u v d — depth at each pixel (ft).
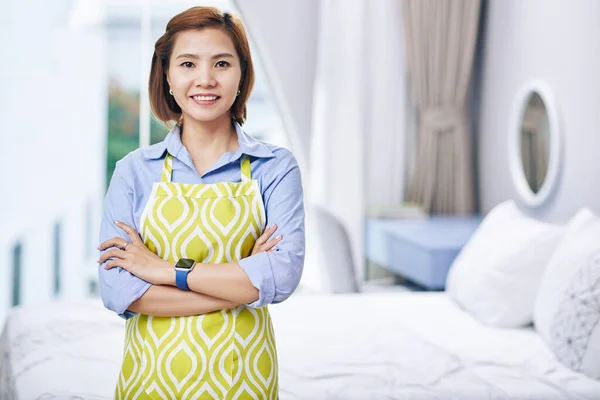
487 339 8.76
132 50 23.72
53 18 17.17
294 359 7.86
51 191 16.78
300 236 5.24
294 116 14.60
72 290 18.44
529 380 7.34
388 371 7.50
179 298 4.99
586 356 7.46
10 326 9.11
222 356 4.99
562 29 10.89
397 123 14.89
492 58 13.92
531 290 9.18
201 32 5.08
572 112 10.45
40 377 7.20
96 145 19.63
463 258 10.50
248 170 5.27
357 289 11.76
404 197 15.12
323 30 14.47
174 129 5.40
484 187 14.43
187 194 5.16
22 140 14.49
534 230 9.45
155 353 5.01
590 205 9.96
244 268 4.98
